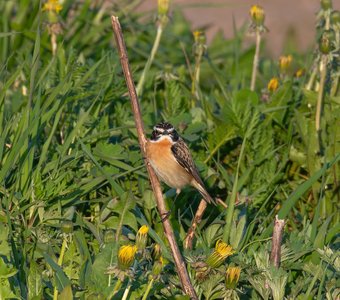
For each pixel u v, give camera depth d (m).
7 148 11.33
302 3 27.09
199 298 9.61
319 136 13.16
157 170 11.38
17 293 9.34
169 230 9.59
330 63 13.43
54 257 9.96
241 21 25.39
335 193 12.81
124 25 18.41
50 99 11.45
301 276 10.42
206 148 12.92
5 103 13.37
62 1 17.62
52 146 11.99
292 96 13.89
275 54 21.81
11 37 16.62
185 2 26.28
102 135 12.23
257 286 9.70
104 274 9.50
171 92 13.69
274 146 13.55
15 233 10.20
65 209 10.78
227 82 16.48
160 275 9.43
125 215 10.78
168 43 19.00
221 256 9.48
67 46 17.28
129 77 9.83
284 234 11.22
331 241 11.28
